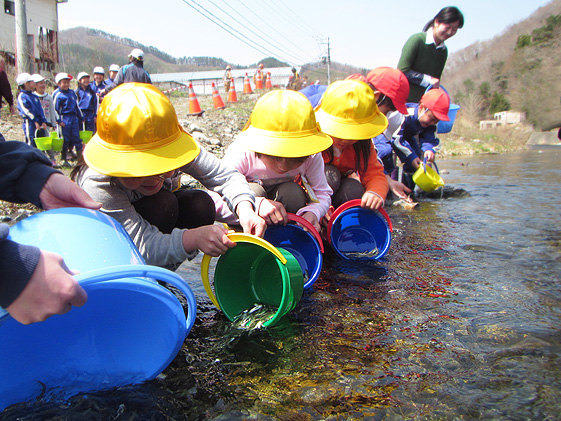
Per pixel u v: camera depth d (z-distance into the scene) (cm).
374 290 219
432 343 164
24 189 129
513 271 243
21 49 1122
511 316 186
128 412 125
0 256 86
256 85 2427
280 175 258
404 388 136
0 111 934
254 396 133
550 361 150
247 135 222
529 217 384
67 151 754
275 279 216
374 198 266
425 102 459
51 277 88
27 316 89
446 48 479
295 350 161
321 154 277
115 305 142
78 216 131
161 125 160
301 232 243
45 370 135
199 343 167
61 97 701
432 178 445
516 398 130
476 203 458
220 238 172
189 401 131
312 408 127
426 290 217
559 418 121
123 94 162
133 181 165
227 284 200
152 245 176
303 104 219
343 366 149
